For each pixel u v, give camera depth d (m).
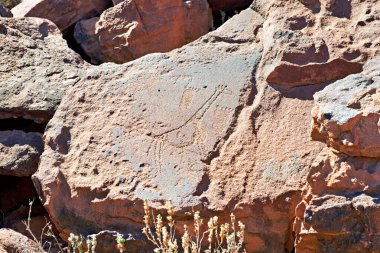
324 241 4.45
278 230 4.74
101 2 7.33
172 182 4.91
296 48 5.32
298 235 4.59
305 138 4.96
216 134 5.10
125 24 6.91
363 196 4.32
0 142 5.61
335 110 4.42
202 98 5.28
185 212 4.76
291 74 5.23
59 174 5.06
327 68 5.23
